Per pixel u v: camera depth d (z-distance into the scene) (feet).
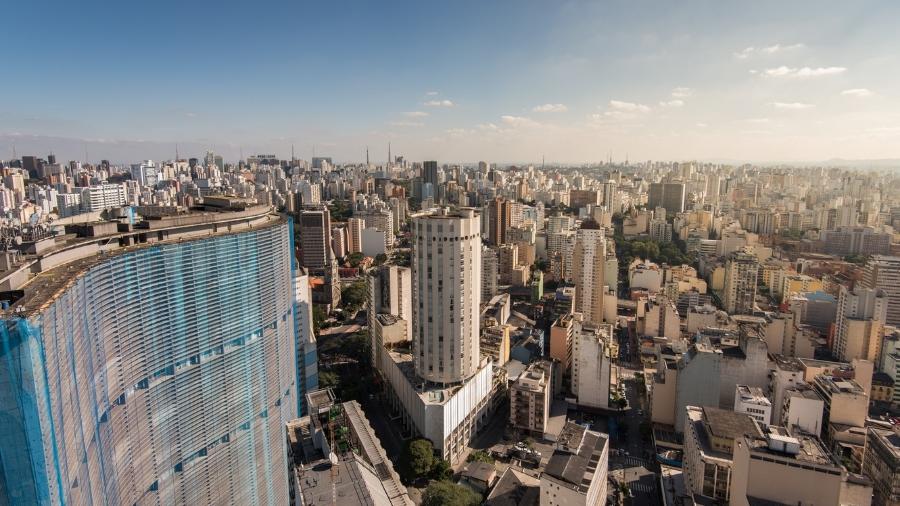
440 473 655.76
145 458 411.13
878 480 569.64
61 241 410.72
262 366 532.32
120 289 380.37
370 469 326.03
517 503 538.88
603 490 564.30
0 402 256.73
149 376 413.18
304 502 281.95
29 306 284.82
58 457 288.30
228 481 498.69
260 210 593.83
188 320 444.14
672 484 607.37
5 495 263.08
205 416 467.93
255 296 514.68
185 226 502.79
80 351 324.80
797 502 428.15
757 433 542.16
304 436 363.35
